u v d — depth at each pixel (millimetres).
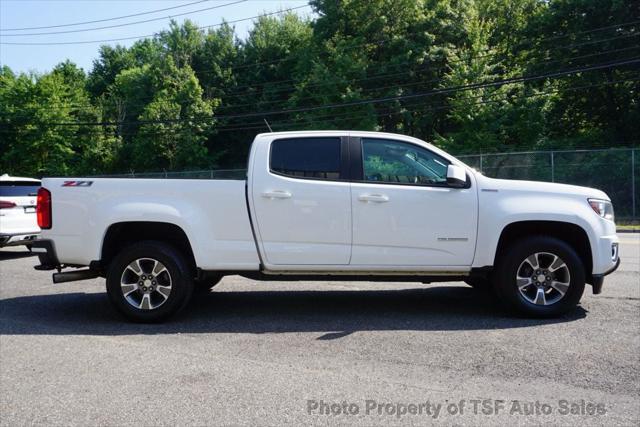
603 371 4191
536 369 4242
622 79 30109
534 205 5699
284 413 3490
